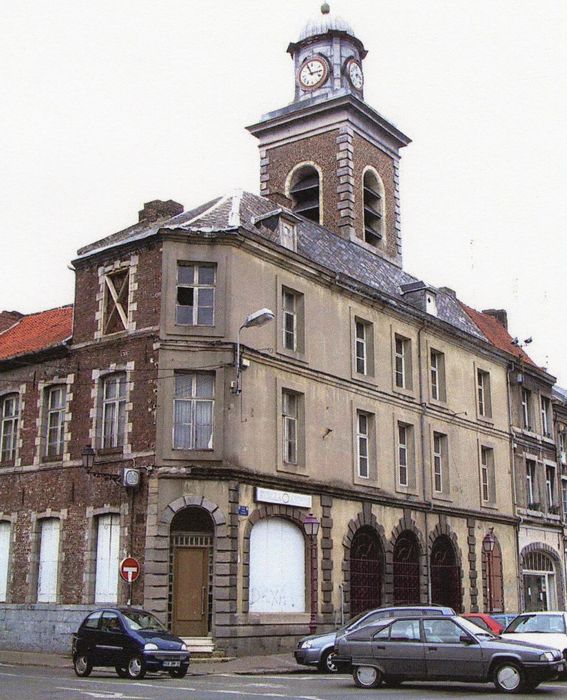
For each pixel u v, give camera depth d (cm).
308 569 2683
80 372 2736
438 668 1648
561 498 4378
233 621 2375
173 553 2408
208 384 2536
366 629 1745
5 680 1770
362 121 4088
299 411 2786
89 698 1388
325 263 3155
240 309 2586
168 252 2580
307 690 1596
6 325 3634
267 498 2556
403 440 3309
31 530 2764
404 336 3359
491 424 3847
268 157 4169
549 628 1947
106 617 1991
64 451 2731
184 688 1614
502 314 4625
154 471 2433
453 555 3438
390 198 4228
